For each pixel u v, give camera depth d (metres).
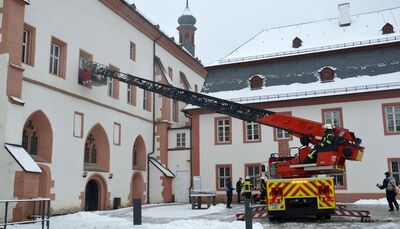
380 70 29.88
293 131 17.09
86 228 14.43
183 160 33.97
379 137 28.70
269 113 19.56
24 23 21.17
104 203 26.98
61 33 24.06
